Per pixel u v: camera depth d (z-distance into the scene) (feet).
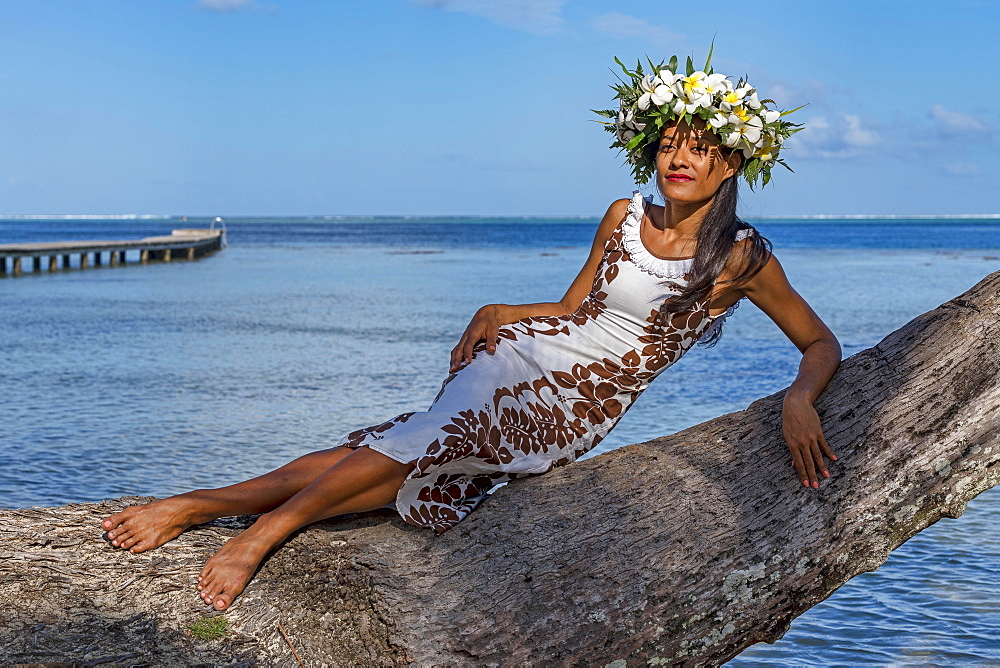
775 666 14.44
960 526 20.18
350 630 8.20
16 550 8.38
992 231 434.30
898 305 72.69
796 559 8.38
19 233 374.43
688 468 9.14
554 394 9.93
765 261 9.52
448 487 9.06
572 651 8.00
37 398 34.24
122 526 8.51
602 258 10.30
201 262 158.20
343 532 8.88
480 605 8.16
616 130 10.15
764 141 9.20
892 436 8.76
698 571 8.27
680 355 10.11
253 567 8.36
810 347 9.74
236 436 28.09
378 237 344.49
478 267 140.46
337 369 41.93
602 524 8.63
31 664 7.65
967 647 14.82
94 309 71.82
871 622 15.79
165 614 8.07
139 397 34.65
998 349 8.96
